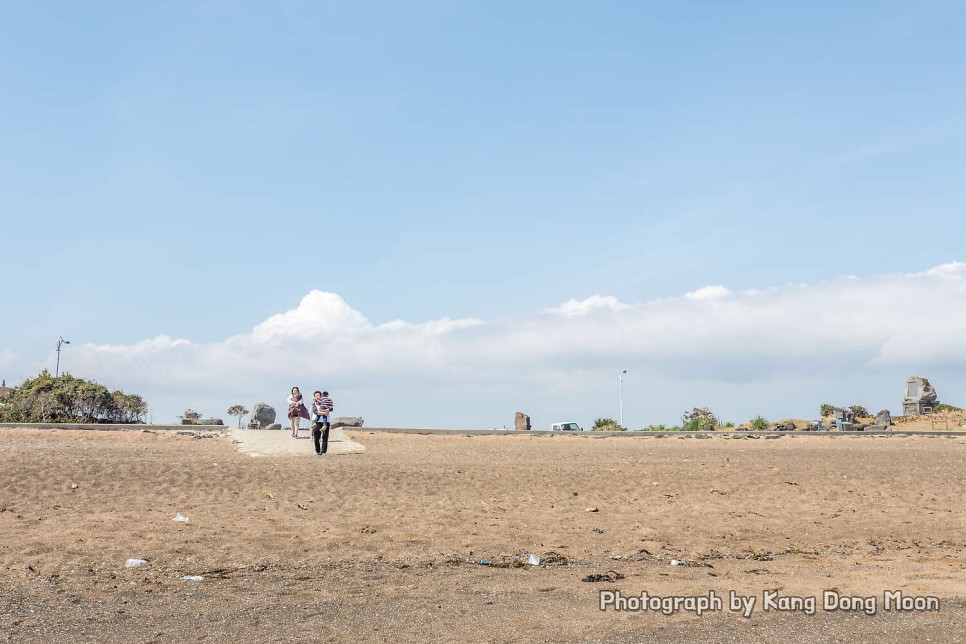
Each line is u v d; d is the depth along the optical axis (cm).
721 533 1251
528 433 2888
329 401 2197
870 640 669
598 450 2356
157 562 970
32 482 1535
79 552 1004
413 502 1453
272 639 657
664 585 874
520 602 789
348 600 792
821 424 4097
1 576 873
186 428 2678
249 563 980
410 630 687
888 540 1221
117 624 694
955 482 1772
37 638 648
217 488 1548
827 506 1503
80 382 3247
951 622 720
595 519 1343
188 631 677
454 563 1009
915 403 4656
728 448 2438
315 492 1523
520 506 1448
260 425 3391
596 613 746
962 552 1138
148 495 1460
